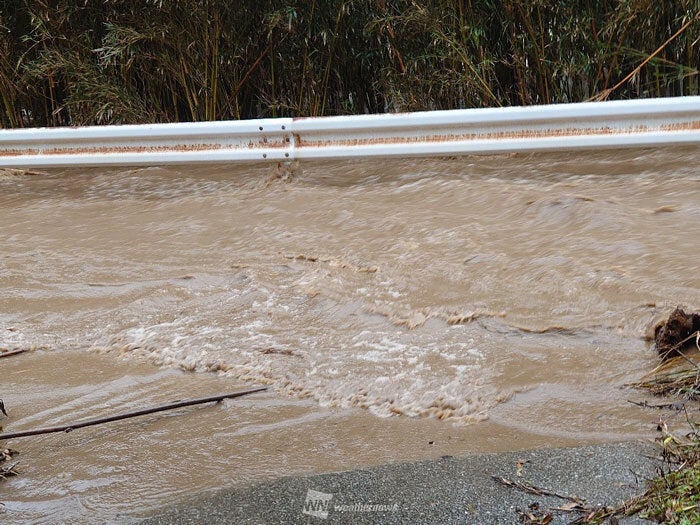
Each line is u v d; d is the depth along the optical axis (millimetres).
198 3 7906
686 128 6449
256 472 2936
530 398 3328
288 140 7148
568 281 4352
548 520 2361
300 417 3328
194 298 4648
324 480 2725
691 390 3172
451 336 3916
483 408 3285
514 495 2512
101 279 5074
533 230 5316
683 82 7984
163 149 7359
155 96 8906
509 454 2812
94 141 7441
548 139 6684
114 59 8234
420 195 6379
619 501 2418
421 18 7609
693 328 3533
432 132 6902
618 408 3182
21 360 4082
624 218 5309
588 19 7547
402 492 2592
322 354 3855
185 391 3627
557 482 2570
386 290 4516
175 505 2705
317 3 8047
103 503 2801
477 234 5285
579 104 6598
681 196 5855
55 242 5914
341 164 7461
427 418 3258
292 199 6500
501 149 6777
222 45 8422
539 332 3869
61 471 3037
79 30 8492
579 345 3727
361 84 8992
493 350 3742
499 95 8328
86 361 4020
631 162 6867
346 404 3410
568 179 6570
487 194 6121
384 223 5684
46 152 7559
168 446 3168
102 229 6172
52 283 5059
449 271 4684
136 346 4125
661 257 4609
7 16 8516
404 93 8258
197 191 7059
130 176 7672
